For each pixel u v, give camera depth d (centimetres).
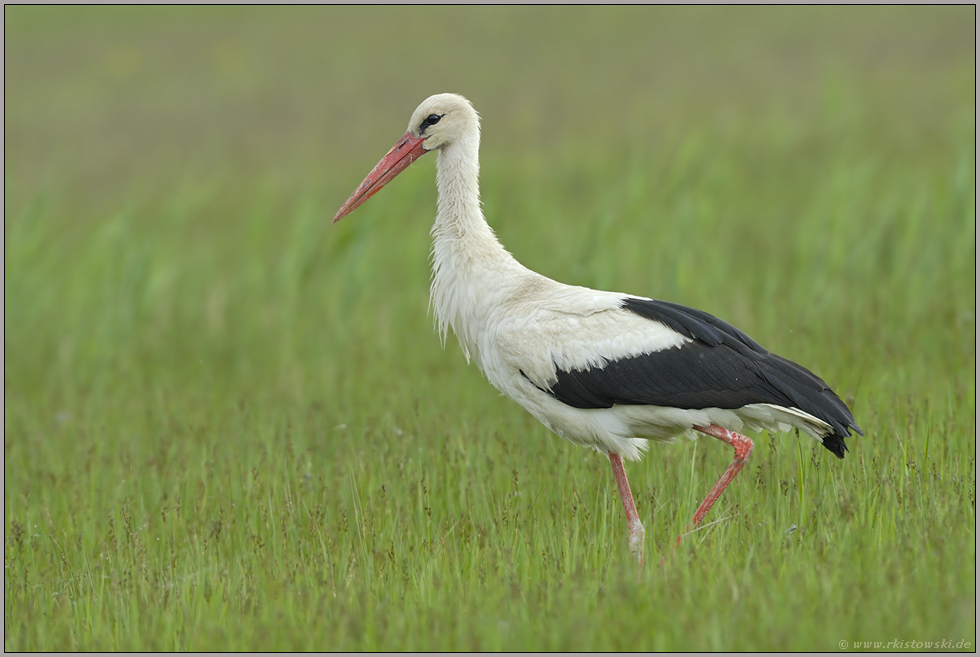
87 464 1020
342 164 2941
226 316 1792
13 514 969
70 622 740
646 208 1906
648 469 926
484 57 3962
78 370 1605
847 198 1686
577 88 3509
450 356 1441
